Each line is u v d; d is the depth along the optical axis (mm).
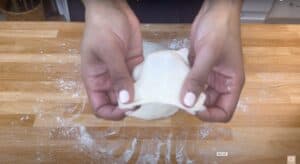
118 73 498
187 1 829
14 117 612
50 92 641
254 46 700
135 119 605
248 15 980
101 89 567
